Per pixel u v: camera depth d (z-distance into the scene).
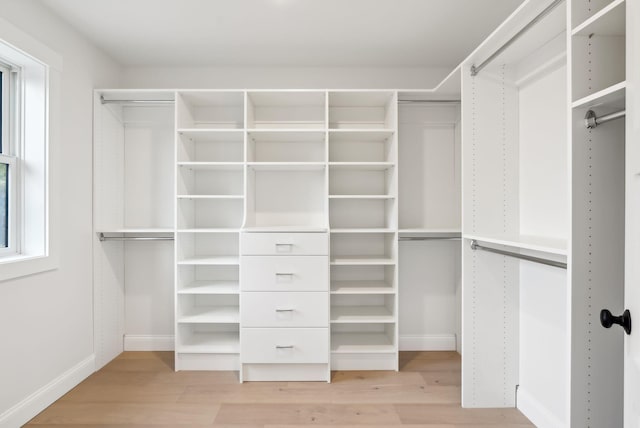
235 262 2.70
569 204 1.28
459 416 2.15
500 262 2.23
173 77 3.12
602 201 1.27
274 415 2.15
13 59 2.09
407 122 3.14
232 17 2.35
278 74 3.12
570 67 1.28
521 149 2.19
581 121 1.28
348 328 3.14
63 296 2.37
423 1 2.18
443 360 2.96
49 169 2.20
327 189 2.72
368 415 2.16
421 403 2.30
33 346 2.11
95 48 2.72
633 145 0.97
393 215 2.77
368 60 2.99
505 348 2.24
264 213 3.11
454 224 3.14
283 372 2.60
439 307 3.17
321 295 2.58
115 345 2.99
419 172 3.15
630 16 0.99
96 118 2.71
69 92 2.42
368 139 3.04
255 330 2.58
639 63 0.94
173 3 2.19
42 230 2.19
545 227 1.98
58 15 2.30
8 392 1.93
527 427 2.04
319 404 2.28
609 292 1.28
